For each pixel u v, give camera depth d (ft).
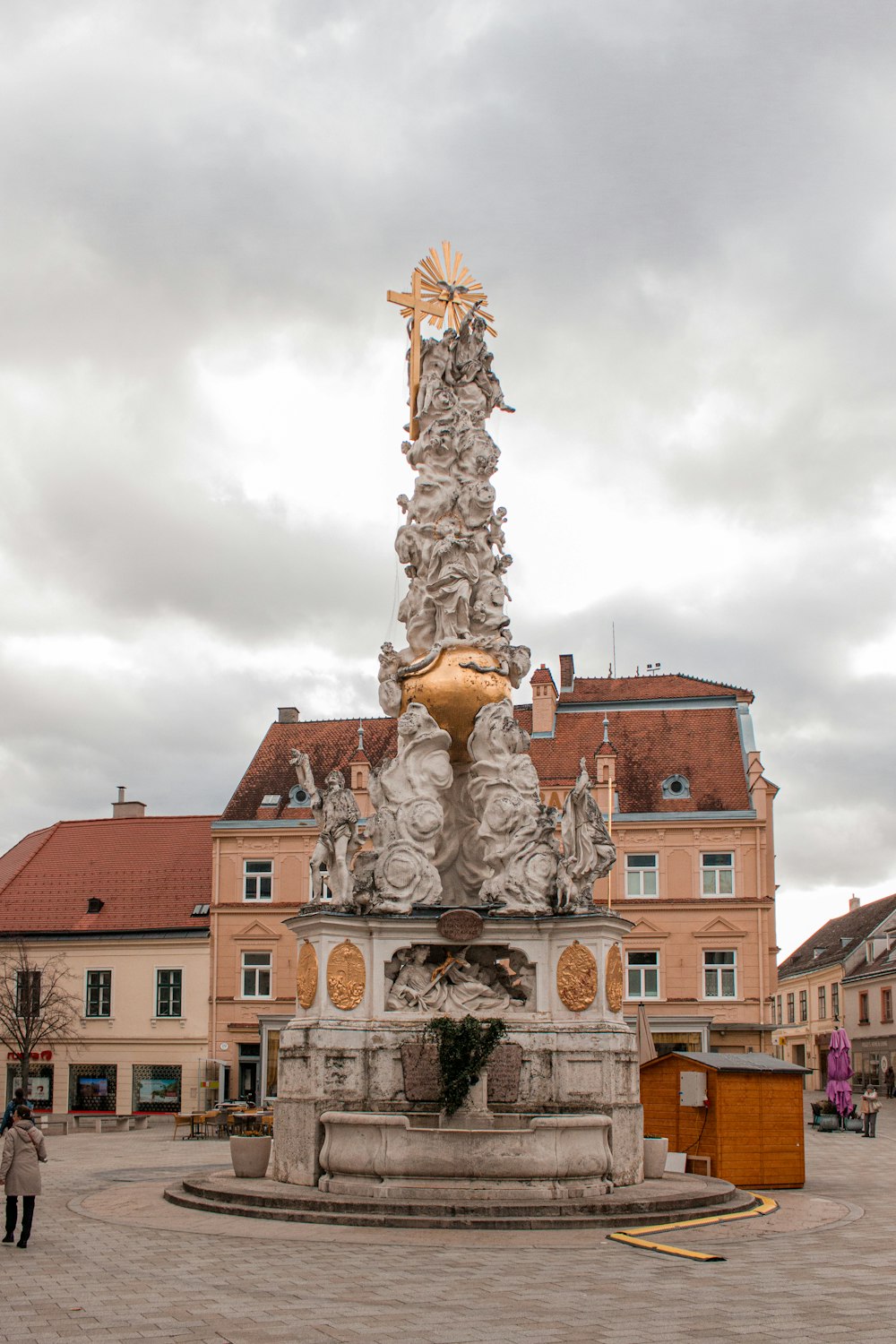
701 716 183.93
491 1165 66.64
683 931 167.22
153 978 173.06
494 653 87.15
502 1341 38.86
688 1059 85.30
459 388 93.20
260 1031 167.43
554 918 77.87
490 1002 78.02
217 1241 57.52
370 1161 67.31
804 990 281.13
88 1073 172.65
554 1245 56.65
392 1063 75.05
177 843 188.85
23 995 169.78
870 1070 236.22
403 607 89.30
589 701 189.06
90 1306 43.57
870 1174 92.89
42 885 184.75
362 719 192.24
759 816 168.76
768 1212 68.33
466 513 89.81
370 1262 52.11
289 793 179.73
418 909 79.71
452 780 83.87
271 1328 40.47
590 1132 68.64
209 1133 130.72
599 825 80.79
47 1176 86.84
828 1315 42.63
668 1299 45.11
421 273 95.86
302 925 77.87
